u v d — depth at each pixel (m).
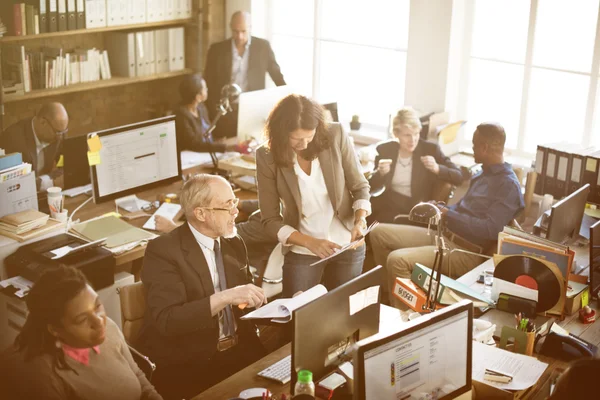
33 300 2.46
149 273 2.99
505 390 2.63
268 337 4.21
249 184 4.88
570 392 1.84
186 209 3.06
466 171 5.33
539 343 2.99
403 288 3.30
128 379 2.64
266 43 6.43
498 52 5.75
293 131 3.33
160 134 4.56
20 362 2.45
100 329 2.51
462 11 5.76
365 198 3.68
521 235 3.37
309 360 2.53
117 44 6.54
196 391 3.01
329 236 3.66
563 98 5.57
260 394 2.59
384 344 2.27
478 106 5.97
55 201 3.93
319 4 6.62
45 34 5.88
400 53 6.30
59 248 3.67
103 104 6.89
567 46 5.45
